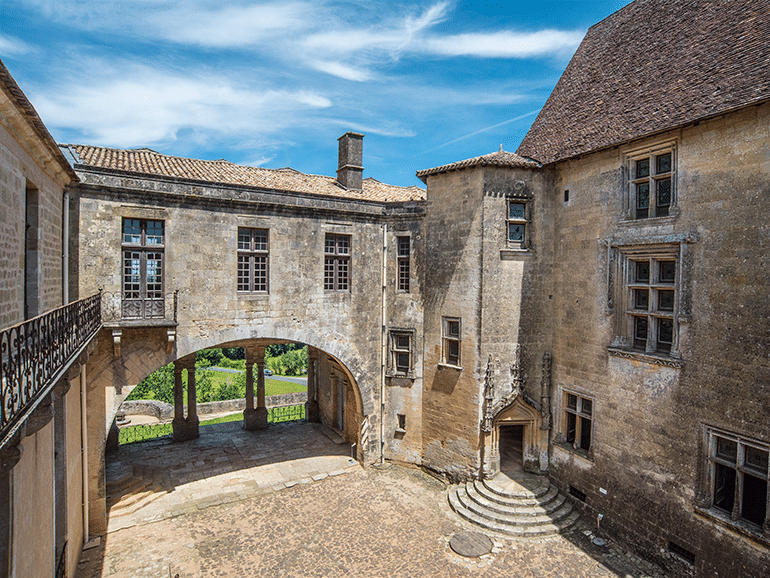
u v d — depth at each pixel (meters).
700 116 11.28
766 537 10.19
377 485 17.66
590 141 14.85
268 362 60.53
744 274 10.69
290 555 13.28
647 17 16.59
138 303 14.39
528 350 16.55
